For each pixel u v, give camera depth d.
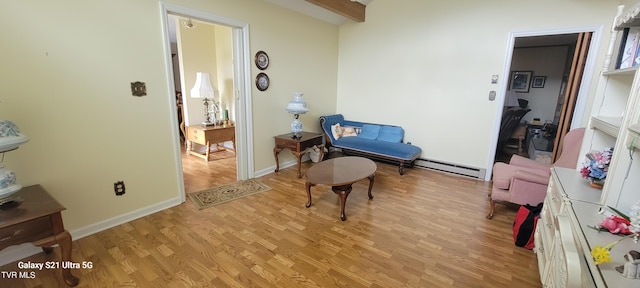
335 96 5.01
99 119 2.21
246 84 3.37
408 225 2.49
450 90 3.85
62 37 1.95
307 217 2.62
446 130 3.98
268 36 3.53
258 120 3.62
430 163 4.14
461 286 1.75
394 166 4.30
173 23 4.71
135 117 2.42
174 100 2.68
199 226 2.42
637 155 1.28
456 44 3.71
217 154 4.77
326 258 2.01
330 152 5.08
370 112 4.71
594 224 1.25
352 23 4.61
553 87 5.96
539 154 4.16
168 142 2.70
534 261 1.99
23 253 1.95
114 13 2.18
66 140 2.06
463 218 2.63
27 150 1.90
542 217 1.97
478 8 3.48
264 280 1.78
